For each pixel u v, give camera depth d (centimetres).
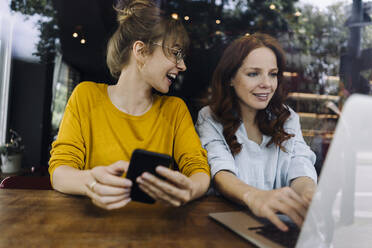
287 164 110
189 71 269
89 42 457
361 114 37
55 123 491
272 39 114
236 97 116
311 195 58
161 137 110
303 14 312
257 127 119
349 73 258
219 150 103
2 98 419
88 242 48
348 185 39
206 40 347
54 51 466
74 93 108
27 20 400
